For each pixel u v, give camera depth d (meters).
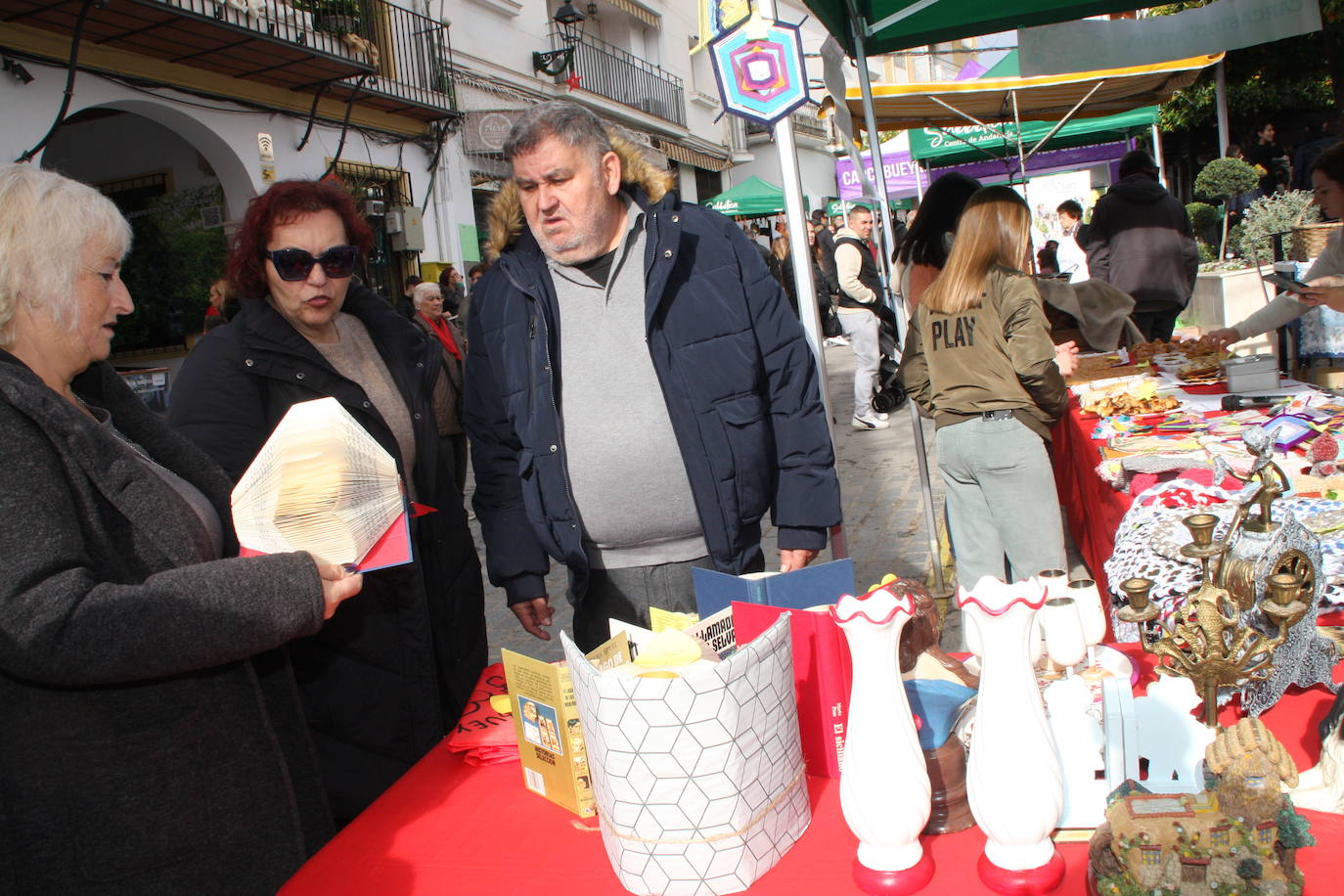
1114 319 5.02
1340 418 2.91
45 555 1.26
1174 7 9.63
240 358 2.02
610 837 1.26
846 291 8.17
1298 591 1.22
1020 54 5.06
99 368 1.66
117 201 10.50
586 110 2.07
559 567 5.59
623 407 2.12
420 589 2.13
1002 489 3.14
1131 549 2.01
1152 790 1.19
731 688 1.17
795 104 2.58
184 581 1.32
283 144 10.18
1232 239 10.38
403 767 2.13
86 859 1.41
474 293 2.44
